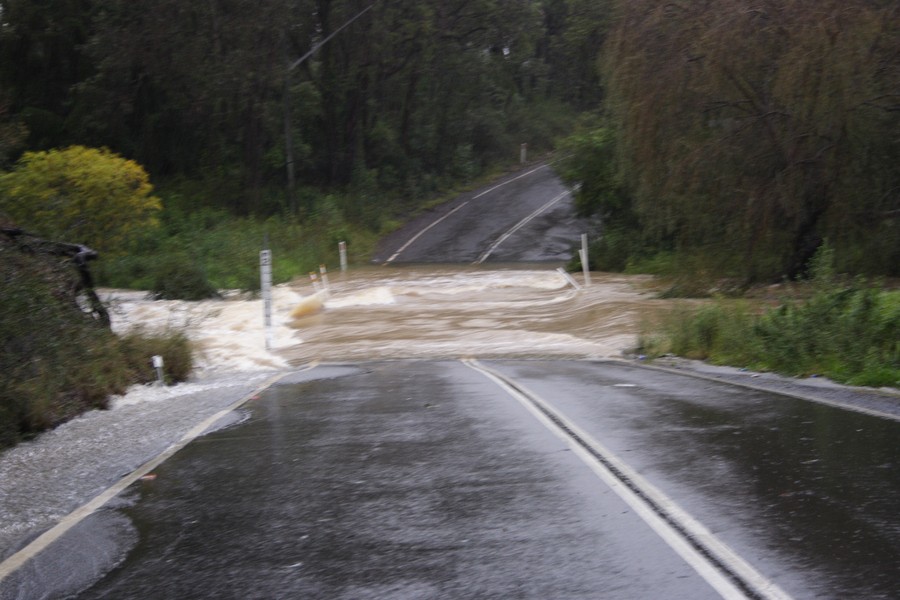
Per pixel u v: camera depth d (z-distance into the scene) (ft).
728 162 80.53
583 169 129.90
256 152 170.19
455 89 213.46
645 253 120.98
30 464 30.73
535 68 256.93
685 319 59.31
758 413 34.35
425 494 24.17
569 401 38.37
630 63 84.79
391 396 41.55
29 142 163.12
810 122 76.43
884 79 75.92
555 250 149.79
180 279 99.60
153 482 26.89
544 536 20.26
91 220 109.91
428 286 104.99
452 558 19.04
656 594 16.61
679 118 83.30
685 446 28.78
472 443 30.37
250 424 35.81
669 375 47.16
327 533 21.12
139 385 48.91
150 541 21.18
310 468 27.63
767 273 83.15
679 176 82.43
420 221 181.88
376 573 18.33
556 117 254.88
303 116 183.52
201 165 176.55
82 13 164.35
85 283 54.54
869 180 78.69
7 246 46.62
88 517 23.48
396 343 66.69
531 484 24.82
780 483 23.89
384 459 28.45
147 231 134.51
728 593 16.55
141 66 159.94
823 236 80.38
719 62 78.13
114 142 168.14
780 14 76.33
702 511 21.72
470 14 198.59
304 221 157.38
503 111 239.50
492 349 63.05
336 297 96.53
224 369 58.49
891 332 44.96
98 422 38.55
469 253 150.41
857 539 19.24
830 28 73.15
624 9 86.58
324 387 45.80
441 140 215.31
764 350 49.29
